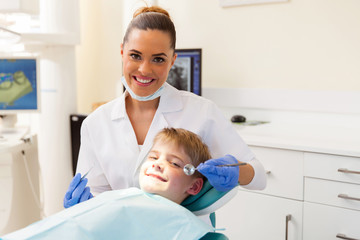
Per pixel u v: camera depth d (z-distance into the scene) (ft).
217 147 4.12
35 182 8.16
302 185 6.26
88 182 4.37
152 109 4.18
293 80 7.82
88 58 10.00
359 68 7.23
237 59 8.30
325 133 6.96
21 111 7.57
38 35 7.54
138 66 3.62
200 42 8.63
